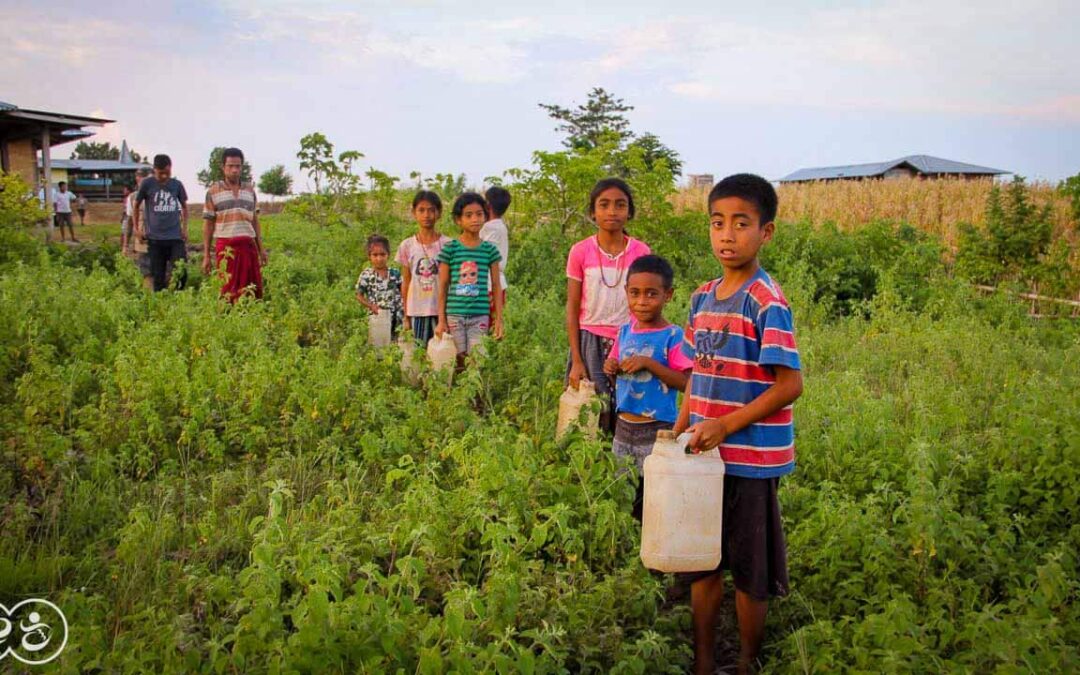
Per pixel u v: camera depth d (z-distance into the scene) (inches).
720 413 140.2
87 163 2117.4
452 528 172.2
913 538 157.5
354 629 125.3
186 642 127.8
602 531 165.8
